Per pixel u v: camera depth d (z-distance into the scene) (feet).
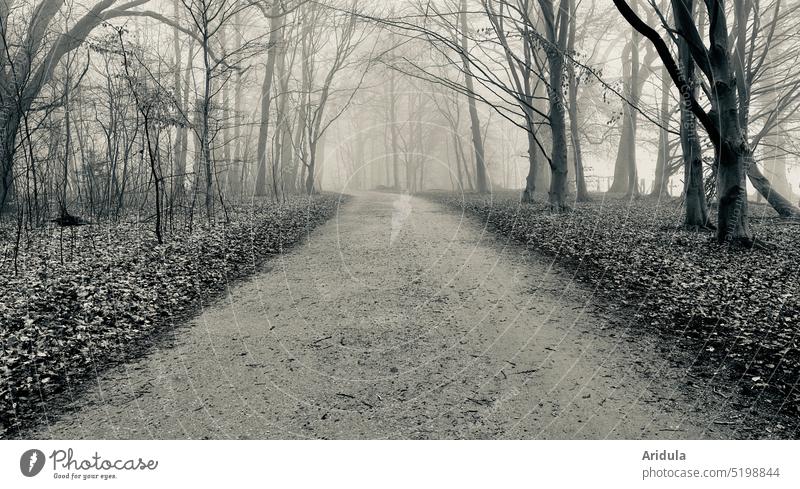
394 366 14.21
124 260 25.86
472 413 11.56
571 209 50.03
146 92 38.99
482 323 17.60
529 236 35.09
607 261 25.77
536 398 12.23
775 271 22.20
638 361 14.21
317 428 10.97
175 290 22.11
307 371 13.98
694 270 22.88
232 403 12.25
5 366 13.75
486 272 24.86
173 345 16.12
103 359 15.05
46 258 26.20
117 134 42.50
